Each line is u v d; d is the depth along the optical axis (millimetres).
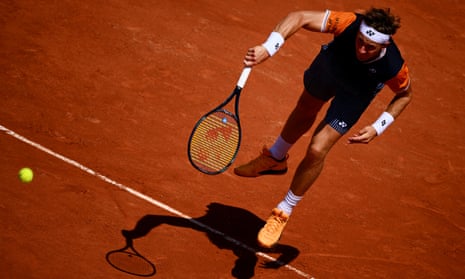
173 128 23391
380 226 21344
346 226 20891
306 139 24938
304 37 33281
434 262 20281
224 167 16250
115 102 24016
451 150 27391
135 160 21047
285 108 26750
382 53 15344
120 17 30359
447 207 23375
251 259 18344
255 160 19391
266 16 34438
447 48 37094
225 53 29781
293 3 36719
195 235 18562
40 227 17109
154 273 16656
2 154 19516
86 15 29766
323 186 22641
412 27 38438
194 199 20062
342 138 26031
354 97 16328
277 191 21703
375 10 14836
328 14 15625
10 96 22750
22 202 17781
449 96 32219
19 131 20891
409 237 21188
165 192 19953
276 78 28844
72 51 26703
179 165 21453
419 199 23438
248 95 26953
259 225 19750
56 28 28125
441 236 21688
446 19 40125
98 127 22281
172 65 27609
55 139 21000
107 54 27141
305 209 21234
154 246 17625
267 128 25078
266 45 15156
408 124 28625
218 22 32438
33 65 25078
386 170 24672
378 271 19219
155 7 32156
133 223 18250
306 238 19875
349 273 18812
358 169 24234
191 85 26484
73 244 16875
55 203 18109
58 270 15906
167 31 30266
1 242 16234
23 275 15461
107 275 16141
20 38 26781
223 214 19750
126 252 17094
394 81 15898
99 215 18188
